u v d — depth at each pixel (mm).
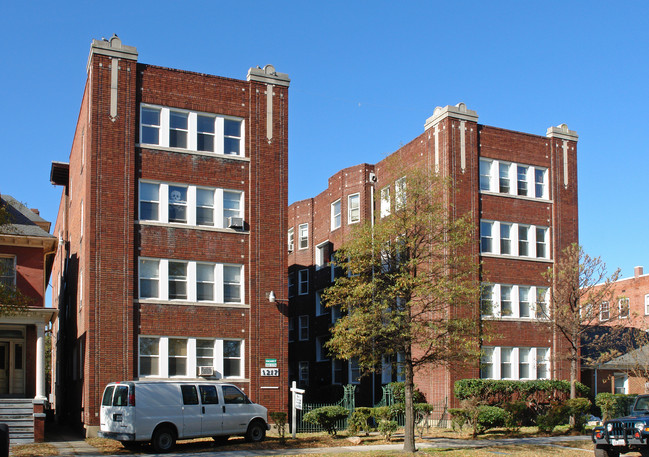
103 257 27438
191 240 29219
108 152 28109
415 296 23141
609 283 31922
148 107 29344
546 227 36844
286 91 31984
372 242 23328
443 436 27516
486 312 24641
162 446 21797
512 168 36312
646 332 41250
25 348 31047
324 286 42875
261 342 29703
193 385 23016
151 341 27984
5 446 16656
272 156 31188
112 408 21953
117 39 28859
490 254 34594
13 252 30062
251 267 30047
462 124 34781
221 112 30531
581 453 22578
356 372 38812
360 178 40406
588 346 34844
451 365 24266
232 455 21016
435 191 24391
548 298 35906
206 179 29844
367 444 24703
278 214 30922
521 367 34688
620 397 33375
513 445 24141
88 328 26797
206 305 29000
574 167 38125
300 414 29453
